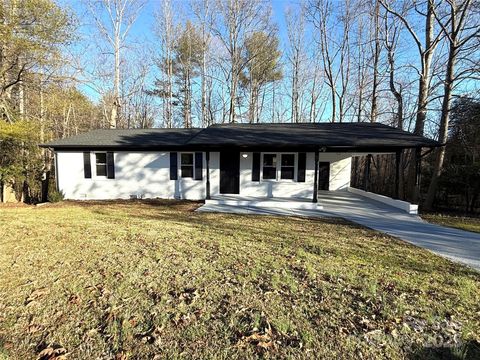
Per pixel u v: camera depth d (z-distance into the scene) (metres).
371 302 3.18
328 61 21.42
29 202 13.94
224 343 2.46
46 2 11.16
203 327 2.69
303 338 2.52
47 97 14.55
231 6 19.83
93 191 12.98
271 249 5.19
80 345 2.44
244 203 10.91
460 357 2.29
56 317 2.86
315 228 7.16
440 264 4.50
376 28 17.75
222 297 3.27
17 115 13.55
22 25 11.30
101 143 12.58
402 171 15.94
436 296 3.35
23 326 2.71
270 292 3.40
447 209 11.78
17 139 12.22
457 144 12.13
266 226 7.33
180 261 4.48
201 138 11.08
